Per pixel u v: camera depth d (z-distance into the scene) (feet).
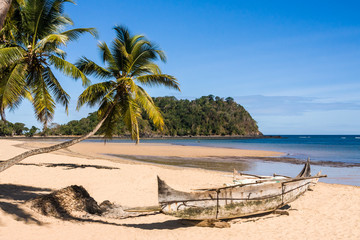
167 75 29.91
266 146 193.77
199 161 84.48
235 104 645.10
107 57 32.40
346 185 46.21
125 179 45.91
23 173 46.09
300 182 32.83
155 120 30.94
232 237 21.29
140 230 21.57
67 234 18.81
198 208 23.08
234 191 24.98
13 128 385.29
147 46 32.19
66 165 57.77
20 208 22.31
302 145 209.56
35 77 28.25
